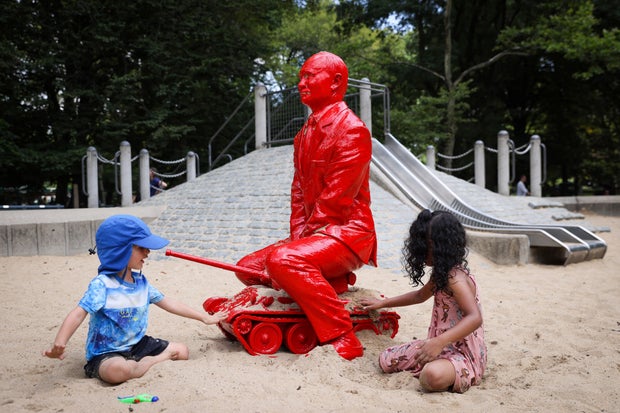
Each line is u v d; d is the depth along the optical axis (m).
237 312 4.34
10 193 24.27
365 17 28.84
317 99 4.83
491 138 29.62
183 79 21.88
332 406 3.28
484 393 3.55
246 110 24.61
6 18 19.34
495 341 4.98
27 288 7.63
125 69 22.05
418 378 3.76
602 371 4.06
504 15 29.31
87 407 3.26
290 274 4.24
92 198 14.88
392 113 25.27
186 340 4.90
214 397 3.41
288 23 31.02
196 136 23.67
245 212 11.46
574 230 11.33
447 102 25.66
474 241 10.33
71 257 10.61
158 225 12.37
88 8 20.00
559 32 23.55
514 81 30.59
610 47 22.58
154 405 3.29
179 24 21.83
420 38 30.08
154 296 4.18
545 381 3.85
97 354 3.82
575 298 7.08
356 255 4.55
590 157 30.50
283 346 4.66
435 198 12.39
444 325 3.84
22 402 3.35
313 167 4.69
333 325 4.34
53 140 22.22
